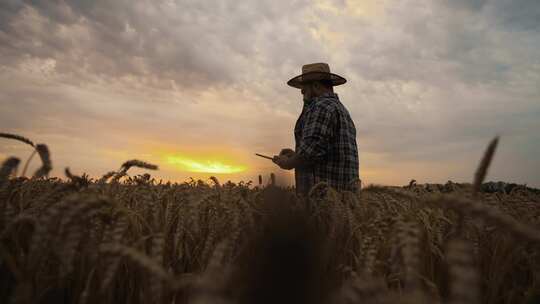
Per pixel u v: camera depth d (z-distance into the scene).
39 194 1.48
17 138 1.12
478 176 0.78
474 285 0.41
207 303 0.45
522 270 1.48
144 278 1.08
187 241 1.56
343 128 4.45
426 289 1.03
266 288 0.93
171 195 2.01
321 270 1.31
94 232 1.14
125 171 1.30
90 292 1.14
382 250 1.22
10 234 1.09
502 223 0.50
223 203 1.67
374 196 1.93
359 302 0.55
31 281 0.88
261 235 1.26
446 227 1.68
